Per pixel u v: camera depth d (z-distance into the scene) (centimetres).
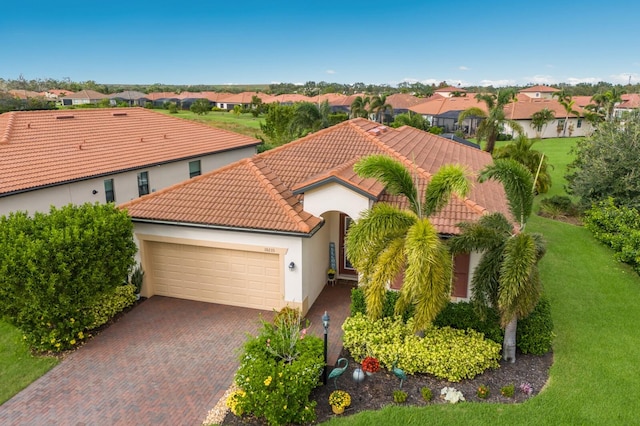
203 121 7712
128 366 1269
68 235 1266
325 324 1132
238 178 1767
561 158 4819
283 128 4875
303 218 1530
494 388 1141
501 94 4347
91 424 1046
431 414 1042
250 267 1577
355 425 1012
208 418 1056
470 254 1408
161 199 1684
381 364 1223
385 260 1100
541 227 2497
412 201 1226
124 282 1642
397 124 6053
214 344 1380
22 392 1158
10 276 1200
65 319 1330
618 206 2480
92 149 2539
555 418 1031
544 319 1296
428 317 1072
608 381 1169
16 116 2628
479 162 2623
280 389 1000
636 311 1554
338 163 1931
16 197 1881
